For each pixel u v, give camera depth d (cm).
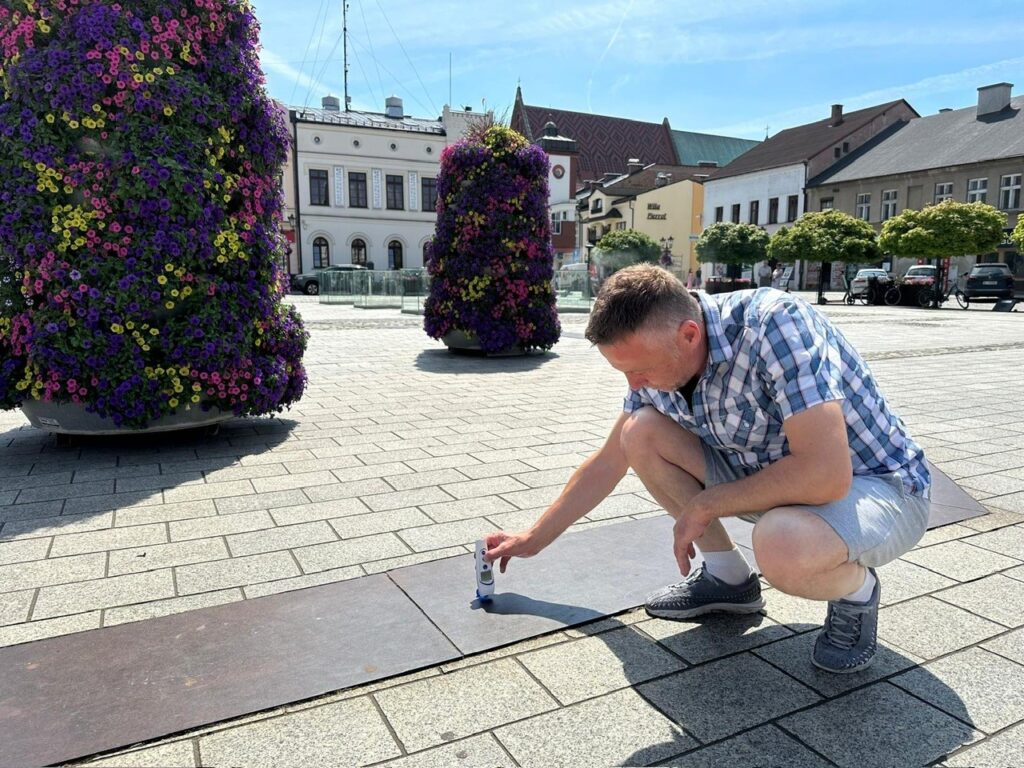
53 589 267
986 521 341
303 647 227
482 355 1012
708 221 5172
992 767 174
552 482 407
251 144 494
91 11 428
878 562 194
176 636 234
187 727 188
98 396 443
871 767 174
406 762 176
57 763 175
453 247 972
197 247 455
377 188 4331
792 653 227
